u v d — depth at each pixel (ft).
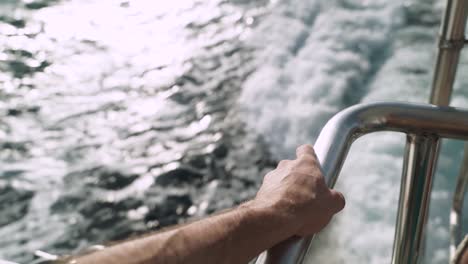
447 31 4.48
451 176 18.13
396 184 18.83
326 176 3.10
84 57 27.68
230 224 2.67
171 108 23.86
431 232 16.01
